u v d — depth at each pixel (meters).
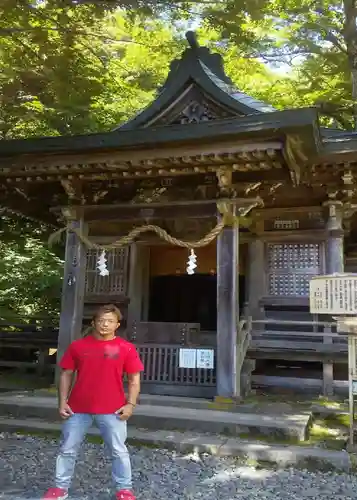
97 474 4.46
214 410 6.48
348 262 10.54
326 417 6.77
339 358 8.16
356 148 7.36
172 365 7.62
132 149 6.61
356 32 13.68
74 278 7.84
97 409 3.57
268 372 9.21
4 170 7.30
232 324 6.91
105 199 8.20
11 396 7.22
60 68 9.66
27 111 11.96
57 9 8.72
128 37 11.88
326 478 4.48
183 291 12.04
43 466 4.65
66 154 6.93
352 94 14.10
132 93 14.09
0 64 10.45
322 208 8.88
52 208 8.10
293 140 6.00
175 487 4.18
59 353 7.70
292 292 8.99
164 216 7.59
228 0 7.88
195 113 8.70
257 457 4.93
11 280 13.86
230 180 7.14
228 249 7.15
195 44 8.77
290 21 13.87
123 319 9.41
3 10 8.07
